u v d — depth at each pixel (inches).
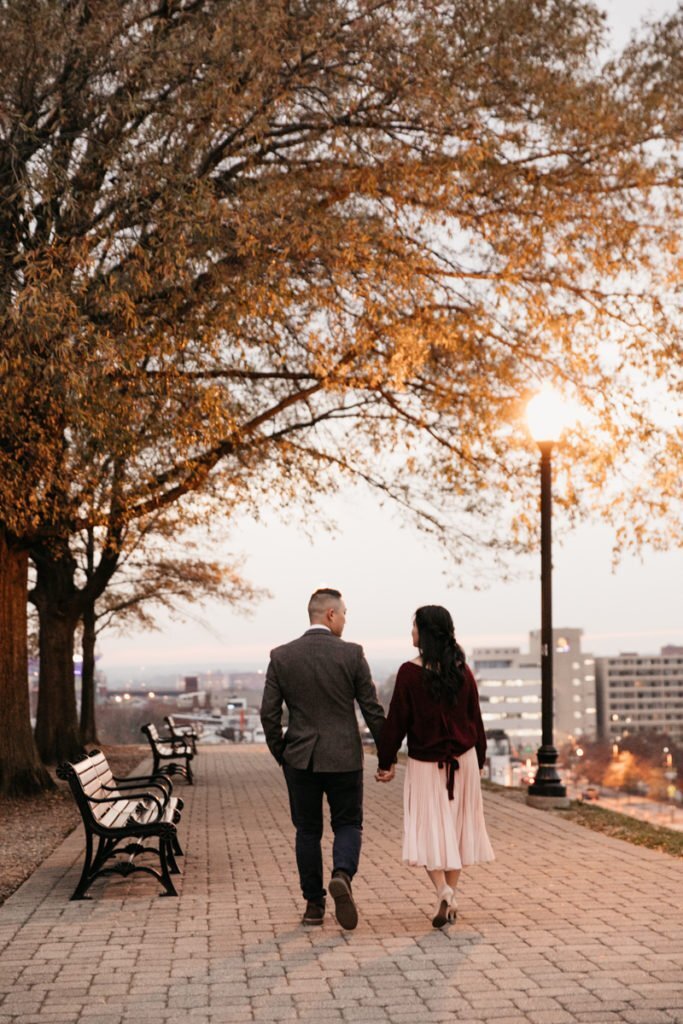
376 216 541.3
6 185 457.1
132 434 482.9
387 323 526.6
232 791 644.7
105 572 936.9
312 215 505.7
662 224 551.2
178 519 780.0
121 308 456.8
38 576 943.7
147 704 3656.5
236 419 500.4
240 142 494.9
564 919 259.6
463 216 528.1
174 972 215.0
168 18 485.7
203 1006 191.0
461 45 501.4
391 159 508.4
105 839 309.7
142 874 335.9
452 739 254.8
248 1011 187.3
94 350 431.2
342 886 244.8
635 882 310.7
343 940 241.3
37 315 401.4
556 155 542.0
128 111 458.0
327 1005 189.8
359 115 513.7
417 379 648.4
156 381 485.7
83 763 329.4
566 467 614.2
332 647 261.6
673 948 228.5
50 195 440.5
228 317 470.3
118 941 244.2
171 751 703.1
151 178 456.4
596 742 4938.5
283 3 467.8
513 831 434.9
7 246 458.9
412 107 496.1
